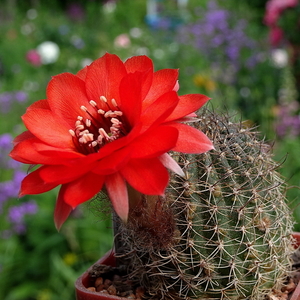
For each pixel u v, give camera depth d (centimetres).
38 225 39
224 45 72
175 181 16
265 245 17
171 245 16
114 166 12
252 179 17
